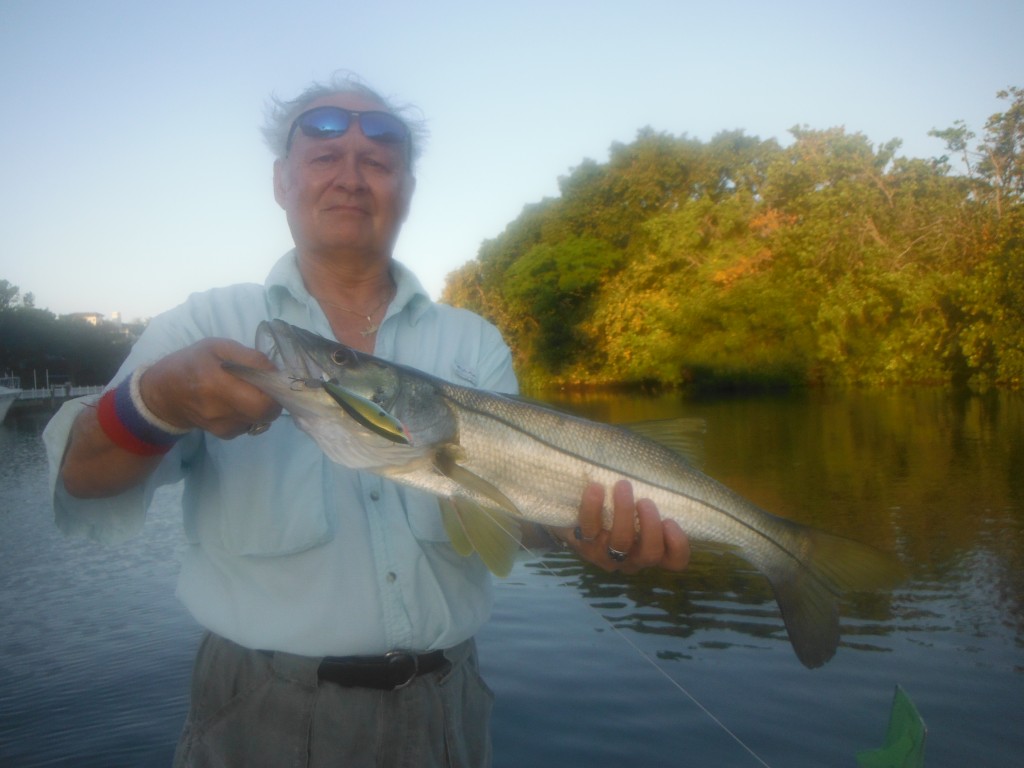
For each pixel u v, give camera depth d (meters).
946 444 5.93
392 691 0.86
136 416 0.72
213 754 0.86
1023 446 5.66
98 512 0.81
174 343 0.90
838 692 1.96
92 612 2.84
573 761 1.64
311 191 0.97
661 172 16.23
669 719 1.81
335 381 0.88
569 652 2.23
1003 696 1.91
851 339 10.78
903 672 2.07
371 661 0.86
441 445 0.96
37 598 3.03
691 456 1.11
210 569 0.88
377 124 0.98
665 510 1.07
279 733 0.84
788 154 12.30
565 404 11.16
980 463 5.12
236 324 0.95
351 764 0.85
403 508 0.91
